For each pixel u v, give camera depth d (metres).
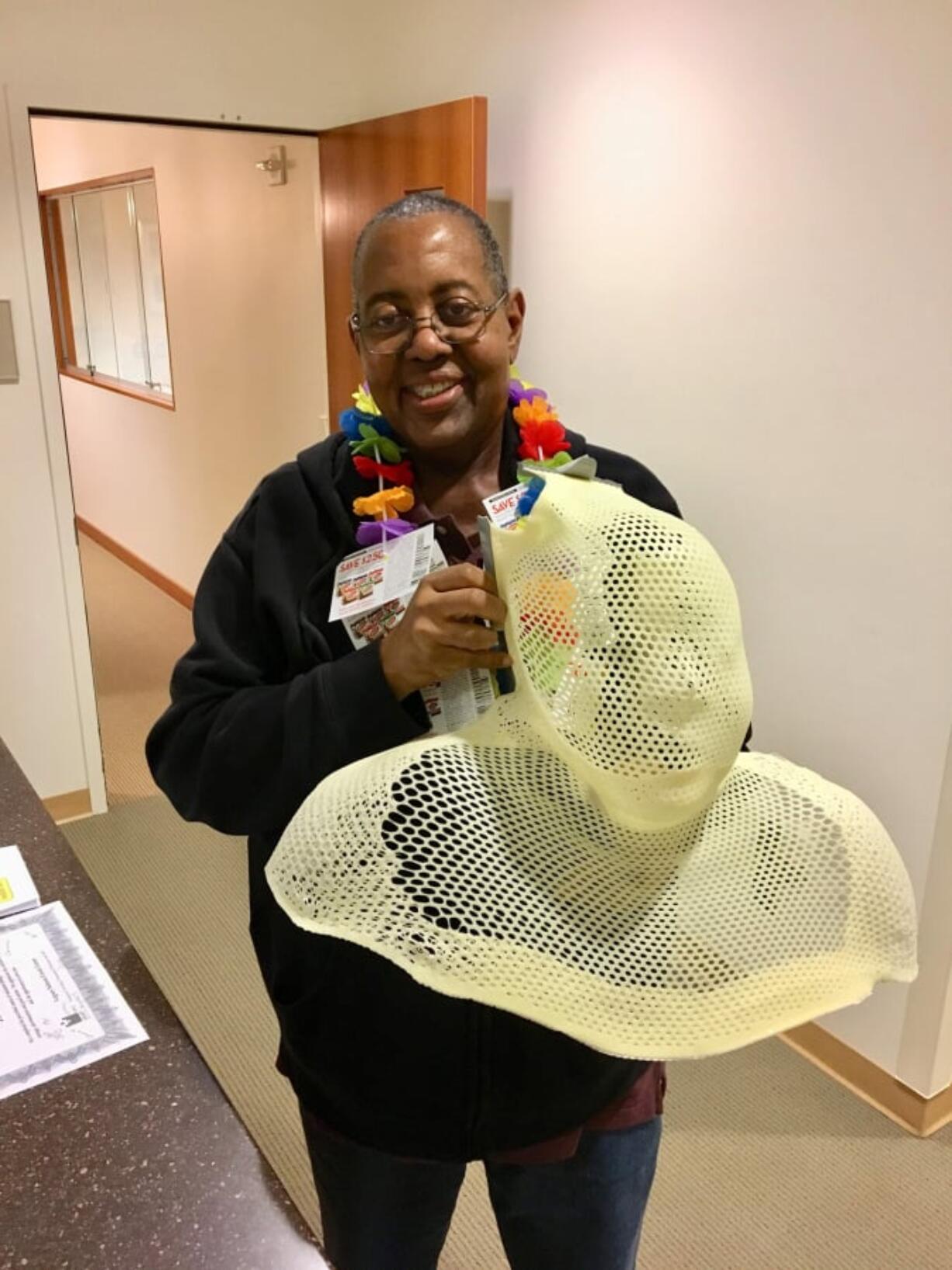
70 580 2.83
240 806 0.95
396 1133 0.99
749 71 1.83
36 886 1.10
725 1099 2.00
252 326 3.89
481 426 1.02
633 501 0.71
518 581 0.73
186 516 4.78
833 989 0.72
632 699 0.63
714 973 0.70
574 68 2.24
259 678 1.04
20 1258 0.68
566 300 2.39
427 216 0.96
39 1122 0.79
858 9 1.63
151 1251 0.69
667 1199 1.76
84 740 2.96
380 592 0.95
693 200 2.00
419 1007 0.95
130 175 4.70
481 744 0.75
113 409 5.45
